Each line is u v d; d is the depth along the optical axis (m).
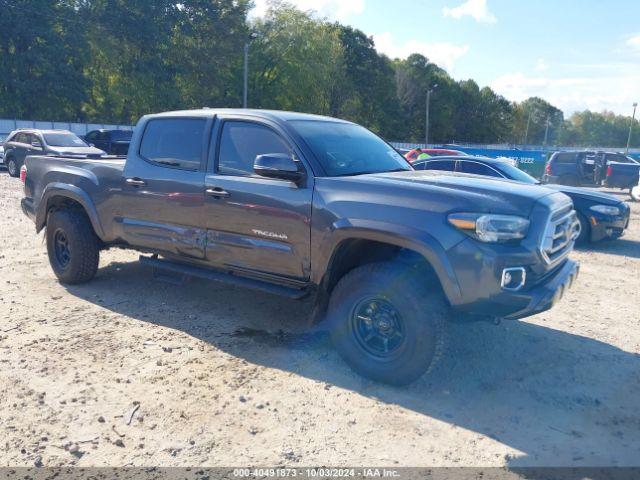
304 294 4.46
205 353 4.55
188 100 53.50
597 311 6.00
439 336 3.81
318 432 3.44
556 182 21.38
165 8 48.22
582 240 10.03
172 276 5.55
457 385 4.10
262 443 3.31
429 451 3.27
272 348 4.68
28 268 6.99
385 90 81.62
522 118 131.62
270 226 4.47
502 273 3.62
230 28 52.19
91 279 6.38
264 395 3.88
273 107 58.91
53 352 4.48
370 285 3.97
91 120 51.34
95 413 3.60
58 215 6.14
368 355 4.09
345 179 4.19
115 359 4.39
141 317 5.34
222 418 3.57
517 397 3.94
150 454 3.18
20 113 42.44
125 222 5.58
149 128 5.49
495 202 3.77
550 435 3.46
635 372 4.40
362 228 3.91
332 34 63.62
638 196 16.42
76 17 43.12
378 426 3.52
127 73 48.28
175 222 5.14
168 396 3.83
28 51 40.25
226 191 4.71
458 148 30.47
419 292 3.82
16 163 19.75
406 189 3.94
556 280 3.98
